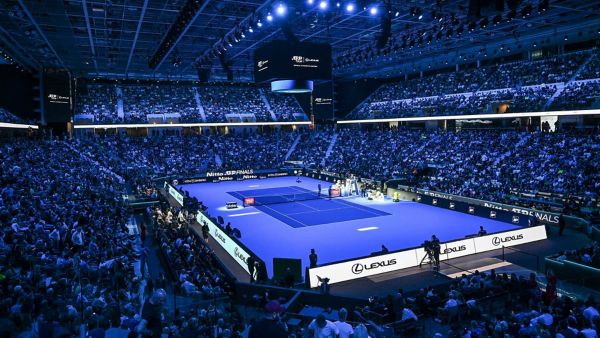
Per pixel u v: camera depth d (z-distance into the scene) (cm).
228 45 4134
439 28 3678
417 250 2431
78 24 3425
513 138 4731
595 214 2975
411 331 1398
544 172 3891
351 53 4978
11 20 3209
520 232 2772
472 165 4609
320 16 3441
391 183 4738
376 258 2294
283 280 2030
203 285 1755
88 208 2561
